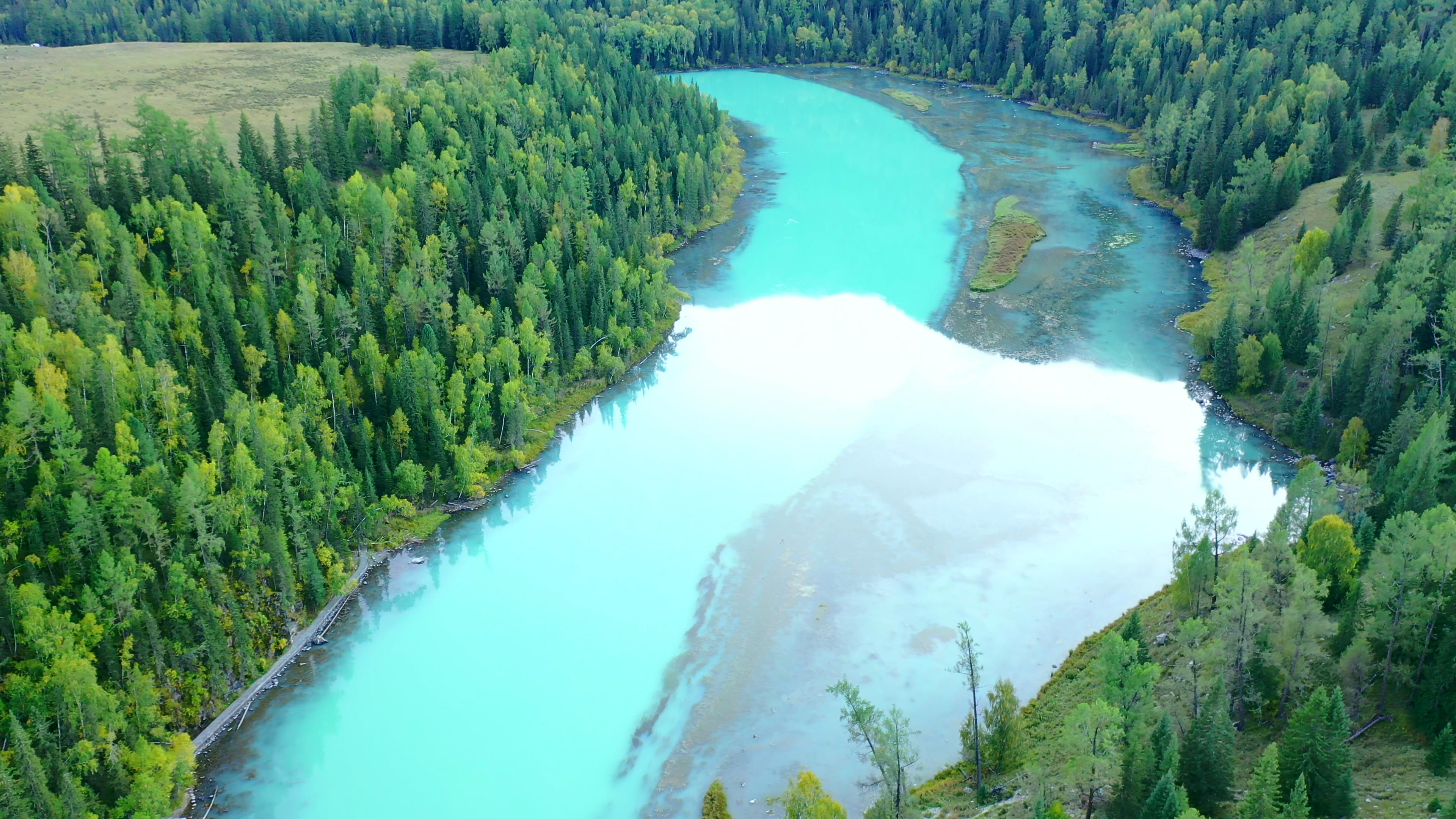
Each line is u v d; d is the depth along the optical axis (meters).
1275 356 144.88
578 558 120.69
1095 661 97.38
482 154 185.88
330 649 108.81
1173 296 182.00
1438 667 80.50
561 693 102.06
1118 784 77.31
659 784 92.06
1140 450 136.12
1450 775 75.81
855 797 88.88
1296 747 73.81
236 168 158.25
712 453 139.62
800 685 101.31
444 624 111.44
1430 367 125.19
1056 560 116.19
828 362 162.38
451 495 131.00
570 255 170.25
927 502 126.38
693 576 117.00
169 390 111.62
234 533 106.12
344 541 117.56
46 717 87.31
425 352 132.00
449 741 97.56
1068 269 194.00
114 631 95.25
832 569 116.25
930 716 96.44
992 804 83.38
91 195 142.12
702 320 178.38
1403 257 140.50
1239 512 123.44
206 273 130.50
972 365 159.38
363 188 159.38
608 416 150.50
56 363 112.44
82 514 95.88
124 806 86.88
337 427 125.94
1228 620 85.44
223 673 100.81
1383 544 89.94
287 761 95.81
